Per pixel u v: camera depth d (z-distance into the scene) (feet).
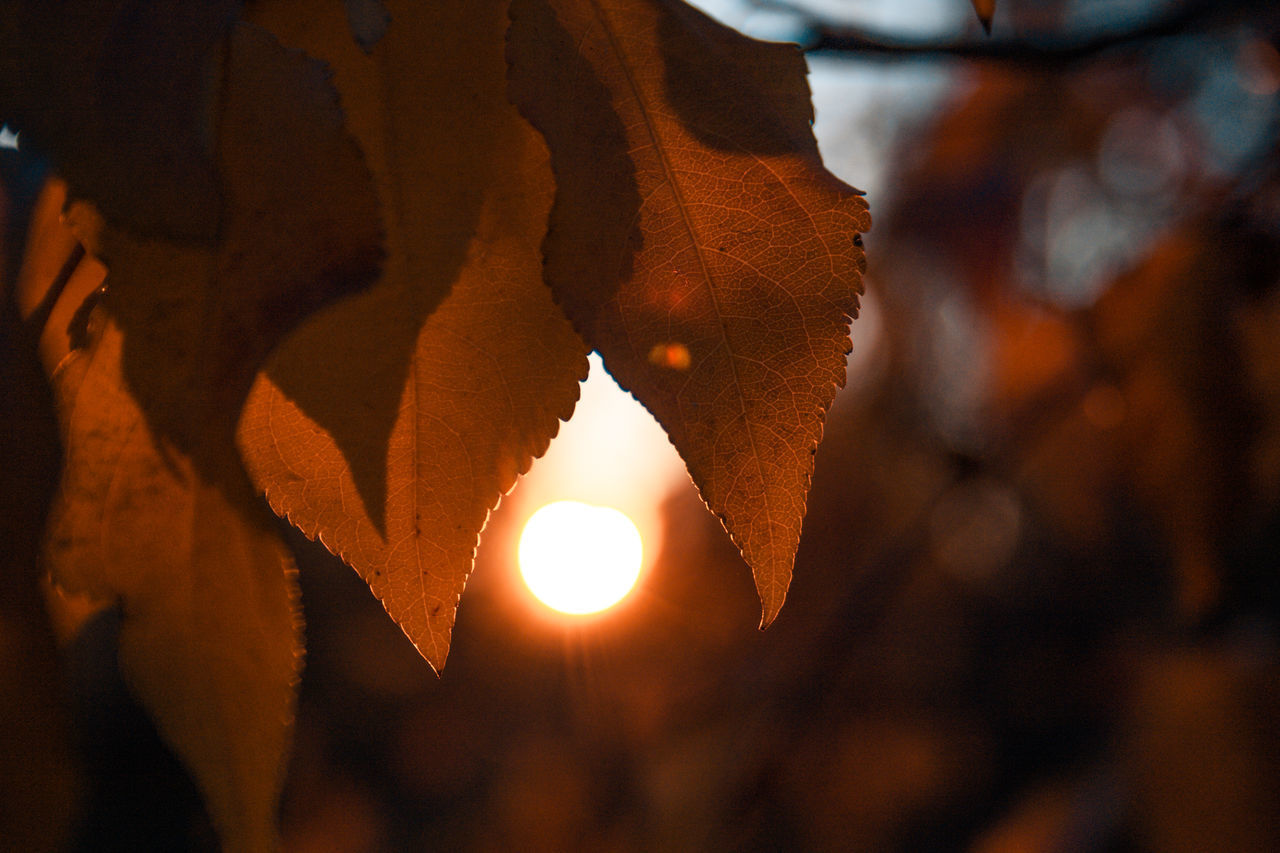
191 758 0.79
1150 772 1.70
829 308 0.78
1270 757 1.56
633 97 0.78
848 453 3.51
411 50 0.79
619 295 0.77
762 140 0.79
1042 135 2.76
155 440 0.78
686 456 0.76
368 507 0.77
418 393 0.78
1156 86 2.73
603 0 0.79
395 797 5.68
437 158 0.79
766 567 0.76
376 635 6.19
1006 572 4.17
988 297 2.67
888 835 4.28
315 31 0.79
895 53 1.54
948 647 4.41
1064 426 2.48
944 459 2.38
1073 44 1.58
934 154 2.87
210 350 0.76
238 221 0.75
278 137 0.75
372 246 0.75
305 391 0.78
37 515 0.74
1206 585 1.59
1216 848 1.58
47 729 0.74
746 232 0.78
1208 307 1.58
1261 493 1.53
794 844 4.09
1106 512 2.59
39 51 0.73
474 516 0.78
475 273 0.79
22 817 0.74
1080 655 3.83
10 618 0.74
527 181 0.79
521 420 0.78
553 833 4.42
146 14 0.74
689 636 4.59
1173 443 1.60
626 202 0.77
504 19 0.80
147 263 0.77
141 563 0.79
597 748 4.40
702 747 3.29
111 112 0.73
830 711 3.77
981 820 4.14
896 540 2.32
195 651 0.79
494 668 5.92
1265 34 2.10
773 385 0.77
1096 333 1.74
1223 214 1.64
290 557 0.79
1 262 0.76
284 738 0.79
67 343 0.79
